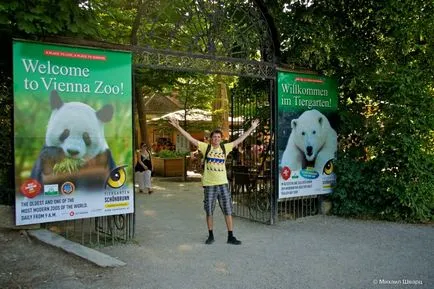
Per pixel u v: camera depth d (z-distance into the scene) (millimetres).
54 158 5906
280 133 8180
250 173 9211
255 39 8180
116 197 6422
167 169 17938
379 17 8555
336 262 5633
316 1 8883
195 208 10188
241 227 7910
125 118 6504
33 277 4859
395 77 8297
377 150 8664
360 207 8648
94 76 6246
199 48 7500
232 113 9891
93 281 4816
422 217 8133
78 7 6309
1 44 6312
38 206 5785
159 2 7102
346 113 8945
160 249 6305
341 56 8562
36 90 5785
